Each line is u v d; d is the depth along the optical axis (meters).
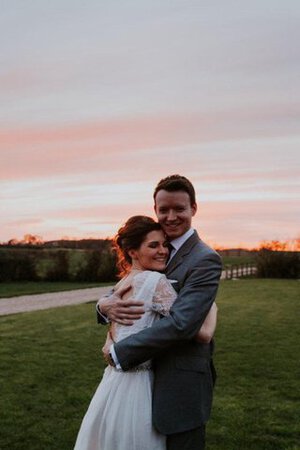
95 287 29.41
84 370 8.23
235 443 5.25
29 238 36.59
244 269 47.47
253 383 7.54
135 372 2.85
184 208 3.00
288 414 6.14
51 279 34.56
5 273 33.41
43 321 14.16
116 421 2.78
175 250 3.03
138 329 2.85
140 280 2.90
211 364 3.07
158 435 2.79
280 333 12.09
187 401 2.80
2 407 6.29
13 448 5.08
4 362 8.78
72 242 36.34
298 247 39.19
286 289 26.14
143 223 3.02
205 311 2.79
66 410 6.21
